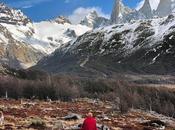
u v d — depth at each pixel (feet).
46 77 634.84
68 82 585.63
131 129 196.65
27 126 173.06
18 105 317.83
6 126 169.78
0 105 302.25
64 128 173.47
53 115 236.22
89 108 345.10
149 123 225.15
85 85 596.29
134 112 344.08
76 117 215.10
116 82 620.90
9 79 490.90
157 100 451.94
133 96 425.69
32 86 468.75
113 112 316.60
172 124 249.34
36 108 296.71
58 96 467.52
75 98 487.20
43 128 171.83
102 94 526.16
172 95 506.07
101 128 173.99
